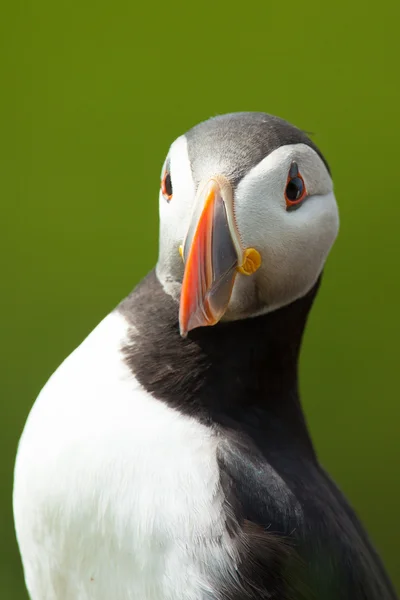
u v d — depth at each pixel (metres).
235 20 13.89
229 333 6.59
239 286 6.50
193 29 13.95
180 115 13.82
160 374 6.47
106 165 13.84
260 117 6.72
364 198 13.69
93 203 13.73
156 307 6.59
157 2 13.98
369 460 13.23
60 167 13.84
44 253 13.69
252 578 6.17
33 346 13.41
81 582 6.38
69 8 14.14
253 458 6.44
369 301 13.52
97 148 13.86
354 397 13.37
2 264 13.69
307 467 6.75
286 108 13.81
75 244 13.65
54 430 6.35
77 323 13.47
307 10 13.85
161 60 13.93
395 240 13.61
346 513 6.93
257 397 6.70
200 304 6.16
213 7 13.96
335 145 13.71
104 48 14.07
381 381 13.35
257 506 6.30
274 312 6.69
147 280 6.79
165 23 13.95
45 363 13.37
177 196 6.46
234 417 6.59
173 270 6.54
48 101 14.02
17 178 13.86
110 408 6.33
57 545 6.36
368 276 13.58
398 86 13.69
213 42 13.95
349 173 13.72
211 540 6.12
